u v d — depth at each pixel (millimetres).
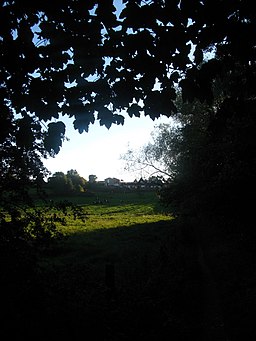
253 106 4324
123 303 8922
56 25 4055
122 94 4238
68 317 6902
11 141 6648
